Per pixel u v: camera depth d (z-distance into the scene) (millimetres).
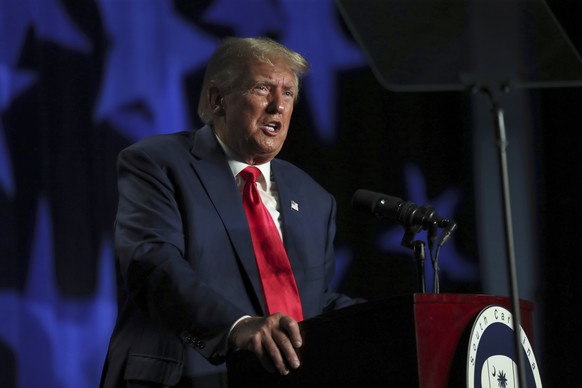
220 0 14289
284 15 14648
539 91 15383
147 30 13828
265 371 6707
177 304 6980
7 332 12641
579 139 15094
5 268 12703
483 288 14953
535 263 15070
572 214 15094
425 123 15180
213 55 8812
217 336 6750
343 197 14695
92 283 13172
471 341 6148
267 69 8492
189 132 8750
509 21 5855
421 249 7453
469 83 5773
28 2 13227
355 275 14578
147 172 7980
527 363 6742
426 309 6086
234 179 8297
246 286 7879
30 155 13023
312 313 8320
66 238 13086
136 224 7676
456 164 15180
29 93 13117
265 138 8438
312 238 8656
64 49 13367
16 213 12867
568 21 14555
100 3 13625
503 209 5551
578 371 14891
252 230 8164
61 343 12938
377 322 6199
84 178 13266
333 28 14906
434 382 6004
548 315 15000
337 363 6332
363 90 14969
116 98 13562
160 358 7523
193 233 7793
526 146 15258
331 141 14719
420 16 5824
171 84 13867
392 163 14953
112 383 7680
